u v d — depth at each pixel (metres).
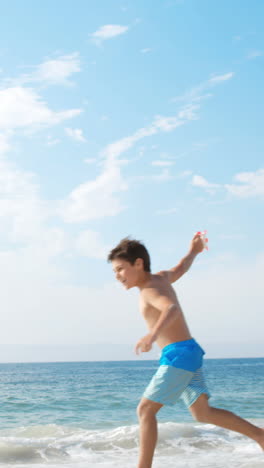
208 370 55.75
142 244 3.57
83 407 13.16
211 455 5.61
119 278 3.51
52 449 5.91
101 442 6.32
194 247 4.11
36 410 12.59
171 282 3.78
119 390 19.97
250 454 5.64
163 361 3.38
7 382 29.50
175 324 3.40
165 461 5.23
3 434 7.37
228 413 3.42
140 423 3.33
